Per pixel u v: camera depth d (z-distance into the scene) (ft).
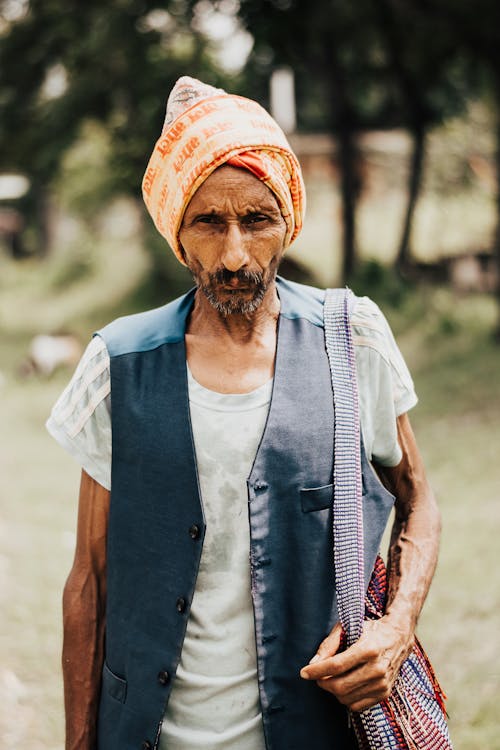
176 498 4.46
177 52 40.29
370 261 42.39
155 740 4.51
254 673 4.53
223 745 4.52
